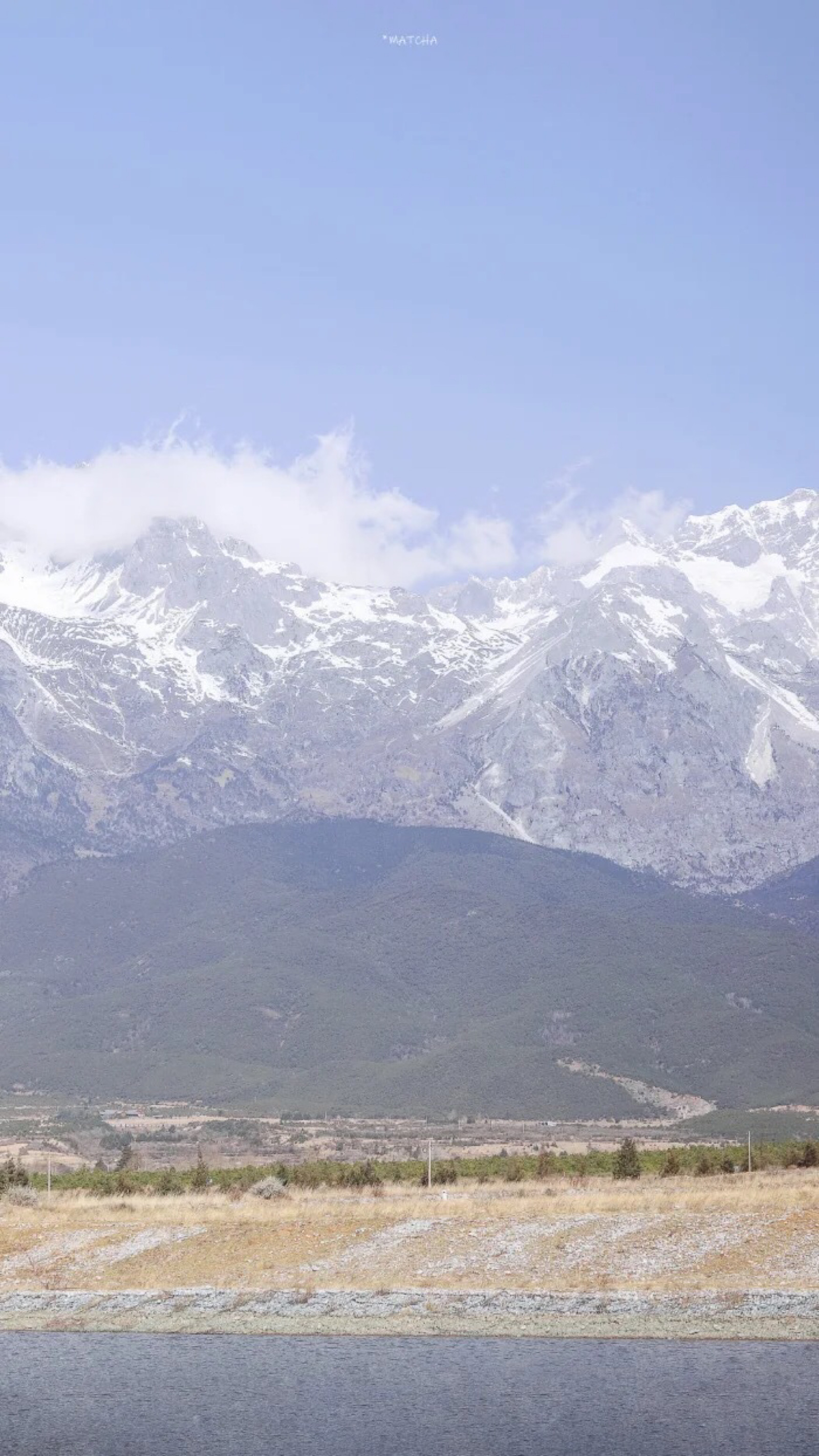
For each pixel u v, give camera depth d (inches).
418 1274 3961.6
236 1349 3543.3
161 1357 3508.9
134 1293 4028.1
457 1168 6018.7
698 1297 3619.6
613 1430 2881.4
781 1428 2856.8
